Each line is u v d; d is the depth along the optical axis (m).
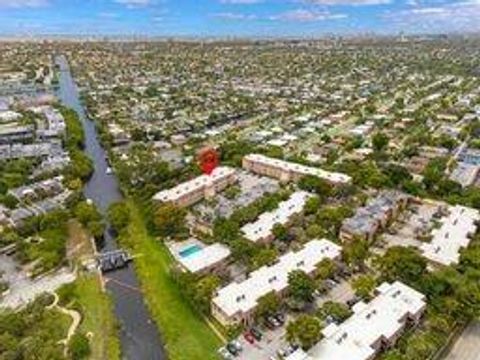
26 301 166.38
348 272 181.25
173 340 149.25
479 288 155.00
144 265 192.62
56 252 192.75
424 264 171.12
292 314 159.12
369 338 137.12
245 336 148.00
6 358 133.00
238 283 166.62
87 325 155.25
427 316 154.88
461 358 138.38
